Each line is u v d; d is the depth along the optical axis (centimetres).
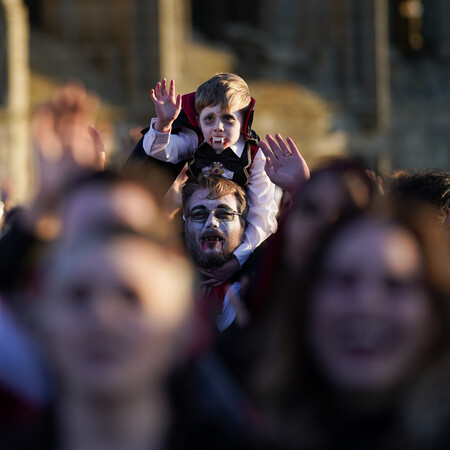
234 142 552
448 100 4444
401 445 265
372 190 343
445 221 516
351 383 261
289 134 3350
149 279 219
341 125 3622
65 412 234
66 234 261
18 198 2300
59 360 221
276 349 280
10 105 2302
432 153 4316
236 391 294
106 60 2809
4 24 2292
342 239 262
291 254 329
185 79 2962
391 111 4078
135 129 800
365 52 3709
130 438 230
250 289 466
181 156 560
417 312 258
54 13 2845
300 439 271
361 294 256
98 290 216
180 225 572
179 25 2952
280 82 3466
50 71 2628
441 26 4688
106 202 262
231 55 3400
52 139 306
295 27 3725
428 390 265
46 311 226
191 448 264
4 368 292
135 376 220
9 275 342
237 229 540
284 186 522
